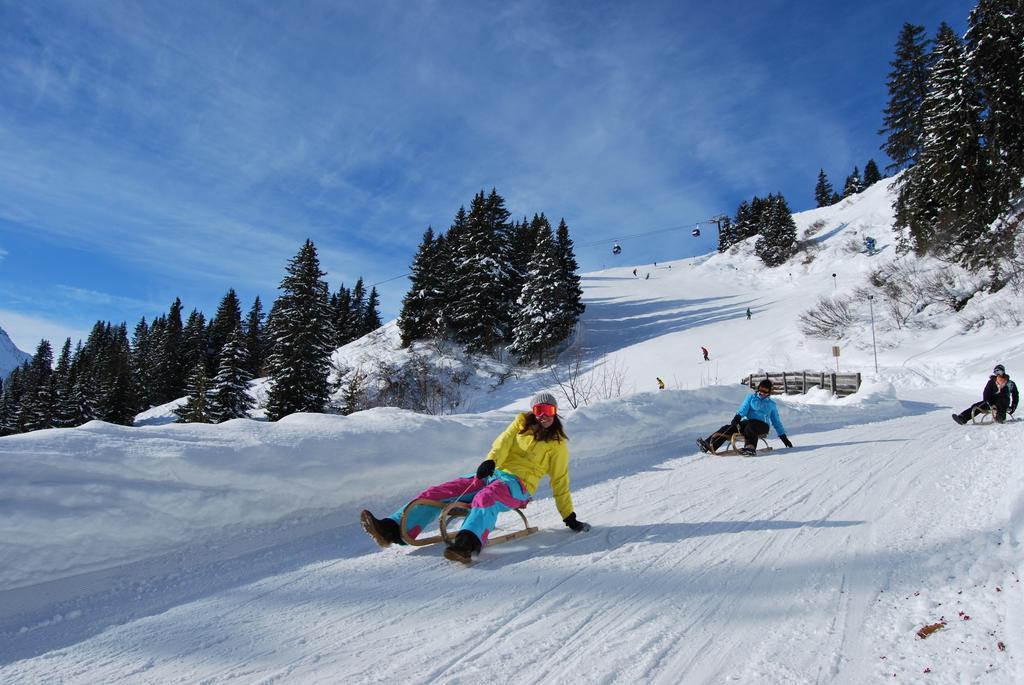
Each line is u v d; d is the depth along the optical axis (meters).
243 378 35.12
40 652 2.77
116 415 46.56
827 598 3.15
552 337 41.44
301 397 31.84
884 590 3.20
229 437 4.71
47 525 3.41
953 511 4.58
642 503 5.48
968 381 20.80
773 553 3.93
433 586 3.54
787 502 5.32
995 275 28.64
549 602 3.26
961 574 3.20
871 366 26.58
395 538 4.11
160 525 3.88
